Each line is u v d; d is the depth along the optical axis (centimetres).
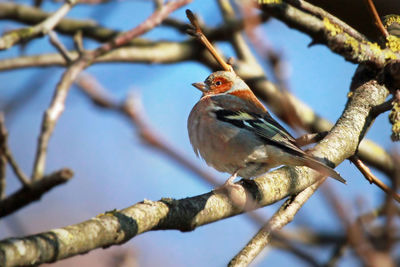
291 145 1007
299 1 1032
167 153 716
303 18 1071
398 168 552
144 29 1023
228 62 912
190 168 696
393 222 538
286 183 892
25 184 625
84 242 618
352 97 1055
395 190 546
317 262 662
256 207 848
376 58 1021
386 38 1070
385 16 1173
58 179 620
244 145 1063
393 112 923
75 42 976
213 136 1096
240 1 639
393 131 910
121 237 662
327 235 1308
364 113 1011
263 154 1057
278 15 1079
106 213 681
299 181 908
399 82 930
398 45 1059
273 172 916
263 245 809
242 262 784
